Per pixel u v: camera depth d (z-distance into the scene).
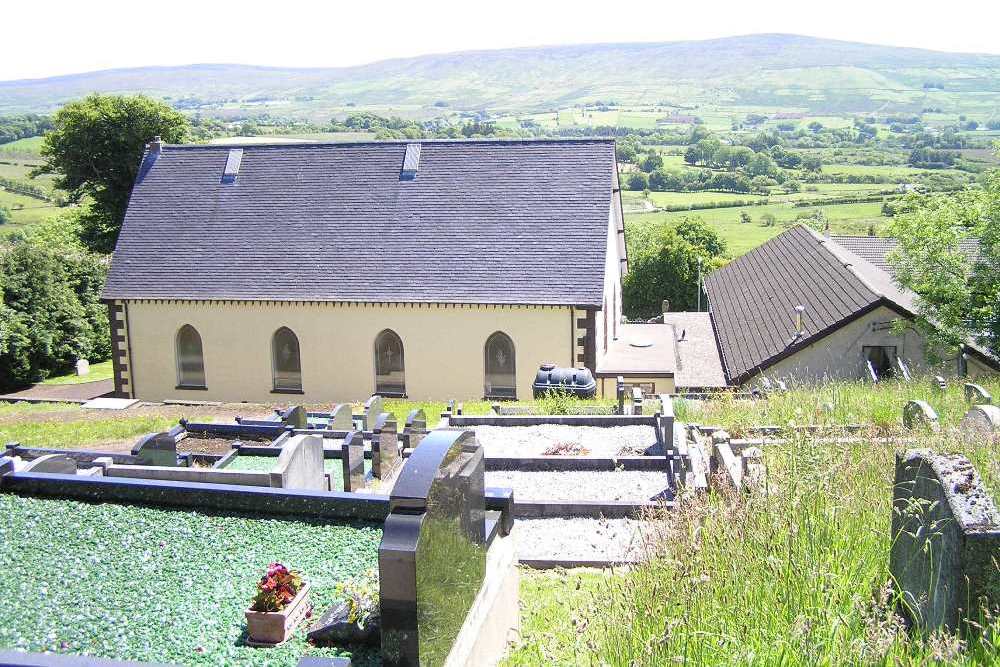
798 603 6.12
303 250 32.12
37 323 43.91
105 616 8.01
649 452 17.22
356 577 8.61
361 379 31.06
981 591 5.86
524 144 32.88
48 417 28.06
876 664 5.23
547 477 15.91
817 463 7.70
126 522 10.37
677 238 62.00
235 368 32.00
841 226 97.56
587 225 30.52
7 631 7.71
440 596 7.22
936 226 29.22
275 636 7.49
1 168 146.12
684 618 6.10
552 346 29.39
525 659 8.23
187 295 31.78
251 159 35.19
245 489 10.66
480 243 30.84
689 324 42.44
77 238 70.19
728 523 7.44
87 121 58.91
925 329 29.75
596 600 8.27
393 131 174.62
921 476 6.57
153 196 34.94
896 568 6.85
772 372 31.11
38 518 10.53
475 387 30.14
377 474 16.72
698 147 172.50
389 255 31.27
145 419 26.22
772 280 42.66
